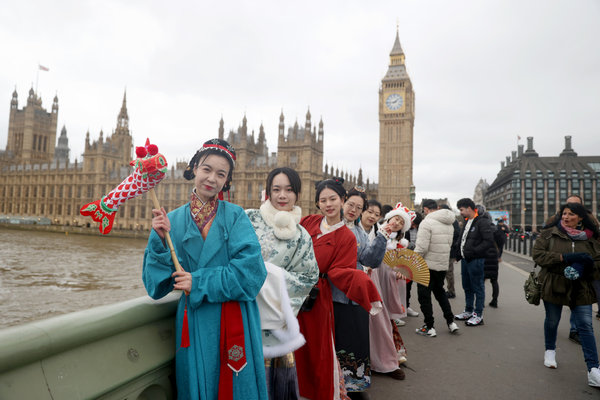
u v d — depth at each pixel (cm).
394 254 541
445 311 713
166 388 238
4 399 148
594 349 484
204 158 235
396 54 12088
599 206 11594
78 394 176
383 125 11881
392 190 11569
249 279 214
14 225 11494
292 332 255
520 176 12275
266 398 218
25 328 162
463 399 429
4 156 14438
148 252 212
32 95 15212
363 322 398
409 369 523
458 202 824
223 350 210
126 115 13275
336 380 336
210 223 238
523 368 534
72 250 5588
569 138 12800
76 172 11731
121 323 204
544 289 538
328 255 353
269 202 313
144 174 197
